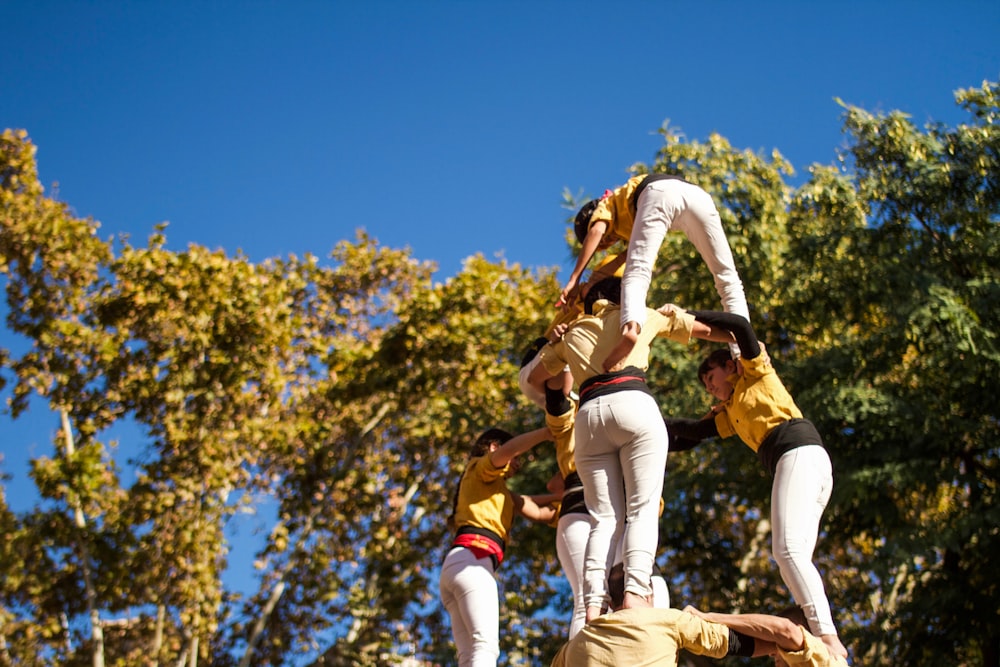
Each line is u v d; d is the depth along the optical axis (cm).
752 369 482
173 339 1764
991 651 1202
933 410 1241
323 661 1703
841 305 1352
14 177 1858
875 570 1141
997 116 1377
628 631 385
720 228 507
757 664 1112
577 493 557
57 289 1794
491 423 1808
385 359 1897
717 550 1452
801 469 454
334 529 1806
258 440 1748
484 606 555
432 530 1873
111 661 1669
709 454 1389
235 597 1731
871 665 1239
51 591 1636
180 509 1688
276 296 1866
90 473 1641
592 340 477
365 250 2238
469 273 1912
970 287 1259
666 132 1511
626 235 520
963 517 1145
